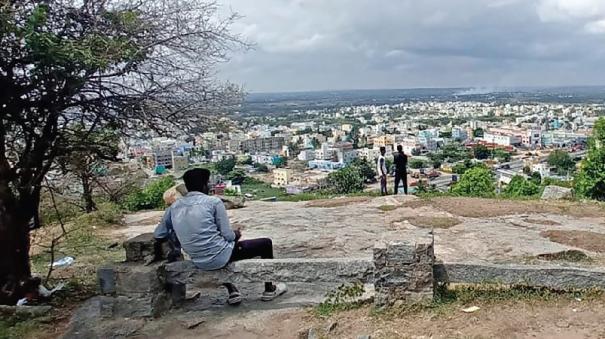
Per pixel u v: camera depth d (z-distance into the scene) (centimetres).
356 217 1130
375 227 1009
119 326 520
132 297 534
